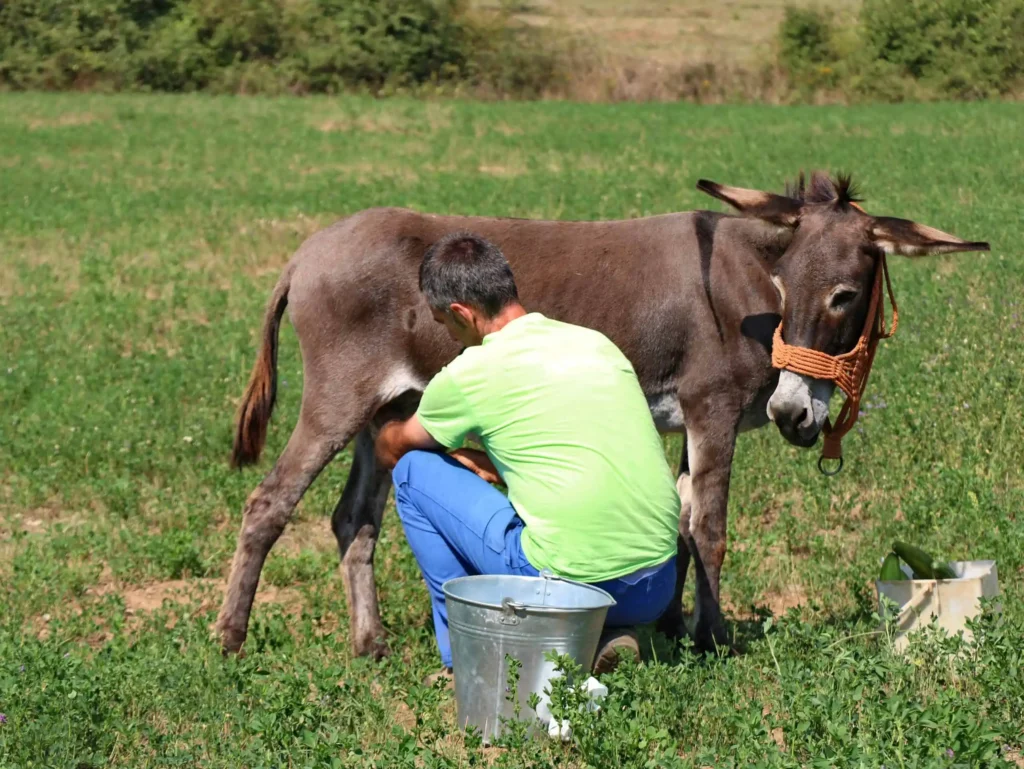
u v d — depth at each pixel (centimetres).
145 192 2056
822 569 632
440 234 566
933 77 3988
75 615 602
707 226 571
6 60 3984
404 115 3325
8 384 995
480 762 411
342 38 4062
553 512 443
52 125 3031
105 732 434
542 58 4069
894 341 1073
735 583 627
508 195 1984
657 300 561
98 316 1232
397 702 484
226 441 870
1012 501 708
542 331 456
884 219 521
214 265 1529
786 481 785
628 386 455
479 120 3244
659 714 434
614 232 579
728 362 555
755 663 505
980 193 1955
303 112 3366
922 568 529
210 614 614
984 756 388
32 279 1409
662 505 451
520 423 446
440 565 477
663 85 3988
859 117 3325
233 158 2505
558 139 2836
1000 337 1027
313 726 438
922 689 465
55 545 694
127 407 948
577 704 412
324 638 559
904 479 767
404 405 572
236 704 466
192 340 1155
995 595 523
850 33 4150
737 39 5431
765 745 403
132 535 715
